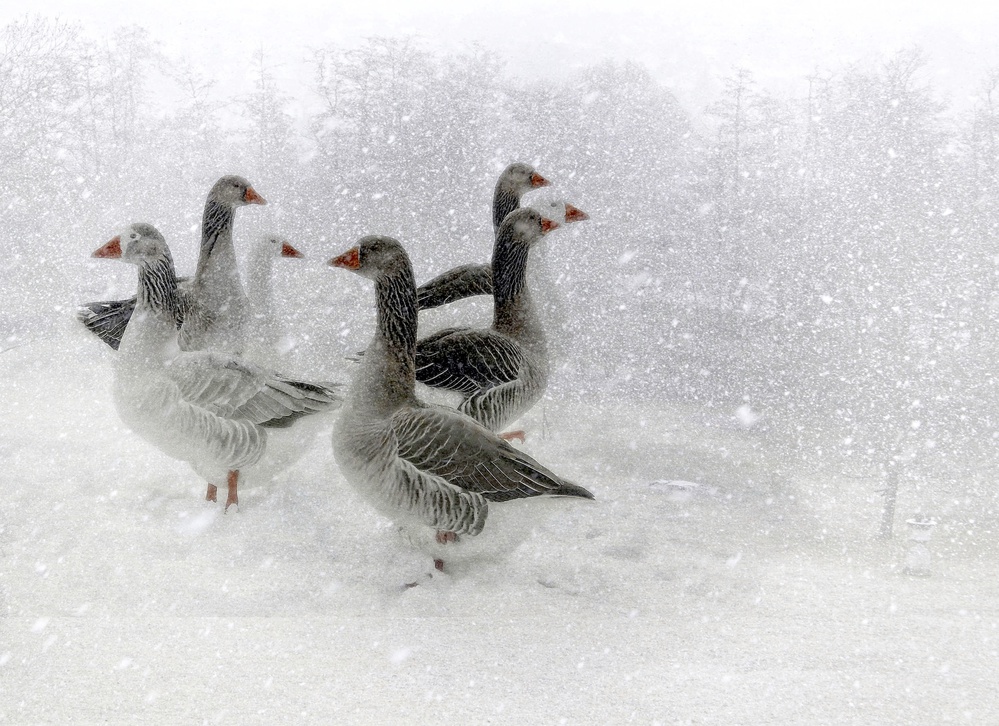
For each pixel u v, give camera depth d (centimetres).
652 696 452
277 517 771
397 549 708
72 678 448
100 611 562
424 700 436
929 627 621
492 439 601
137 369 700
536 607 618
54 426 1203
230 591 611
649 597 674
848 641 571
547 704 437
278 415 737
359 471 608
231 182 860
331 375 1479
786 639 568
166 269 701
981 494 1786
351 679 459
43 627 520
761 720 427
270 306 927
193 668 465
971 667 521
